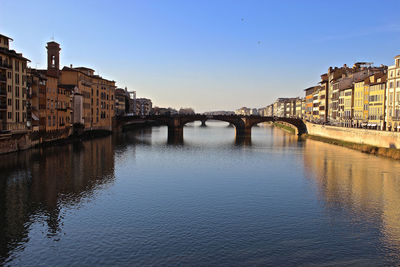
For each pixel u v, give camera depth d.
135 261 29.53
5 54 67.19
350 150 93.25
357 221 38.72
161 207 42.94
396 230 36.25
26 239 33.47
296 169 66.69
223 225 37.25
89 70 136.12
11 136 71.50
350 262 29.73
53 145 91.38
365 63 141.25
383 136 83.75
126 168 66.69
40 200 44.88
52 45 116.06
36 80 84.12
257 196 48.00
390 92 91.12
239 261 29.67
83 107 123.81
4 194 46.94
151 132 171.00
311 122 146.38
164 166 69.81
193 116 151.62
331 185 53.88
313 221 38.59
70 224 37.16
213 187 52.62
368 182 55.41
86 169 63.78
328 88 150.50
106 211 41.25
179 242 33.09
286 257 30.44
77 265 28.86
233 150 96.50
